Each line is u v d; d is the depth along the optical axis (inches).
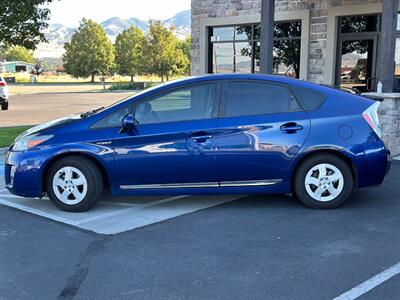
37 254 178.1
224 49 628.1
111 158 221.6
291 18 558.9
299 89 226.5
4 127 532.4
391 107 345.4
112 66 2864.2
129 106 227.0
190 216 220.4
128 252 178.7
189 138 220.5
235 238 191.3
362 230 198.5
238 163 221.5
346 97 227.9
